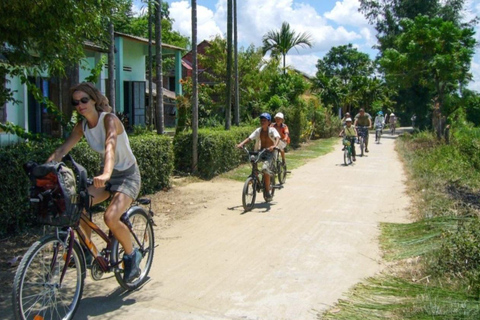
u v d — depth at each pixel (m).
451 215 7.43
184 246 6.62
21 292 3.71
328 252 6.38
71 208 3.97
